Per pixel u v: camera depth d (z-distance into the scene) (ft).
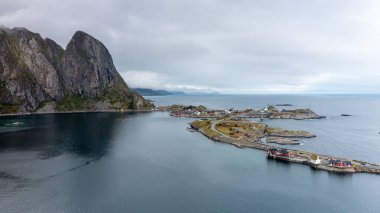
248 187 393.70
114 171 448.65
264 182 411.95
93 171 447.42
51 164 479.00
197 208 331.16
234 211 327.06
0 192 365.40
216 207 334.85
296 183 410.11
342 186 400.88
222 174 442.91
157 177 426.10
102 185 391.65
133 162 498.28
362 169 458.50
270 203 348.38
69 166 469.98
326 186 400.47
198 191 377.91
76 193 365.61
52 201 342.64
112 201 344.69
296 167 479.00
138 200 348.38
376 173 450.30
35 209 323.57
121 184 396.16
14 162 487.61
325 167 465.06
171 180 414.82
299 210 333.62
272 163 500.33
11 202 338.95
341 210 336.08
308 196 369.09
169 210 325.42
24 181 402.11
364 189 392.06
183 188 386.32
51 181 403.34
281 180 420.36
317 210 334.65
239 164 494.18
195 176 432.25
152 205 336.49
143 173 441.68
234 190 383.45
